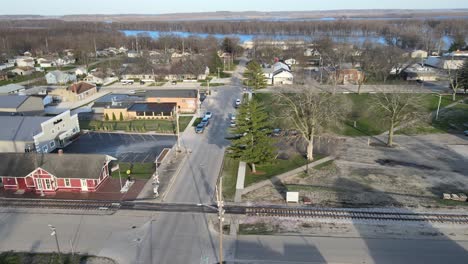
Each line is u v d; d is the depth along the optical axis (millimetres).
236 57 163125
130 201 37875
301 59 133750
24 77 120750
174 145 55062
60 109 77688
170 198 38438
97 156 41156
